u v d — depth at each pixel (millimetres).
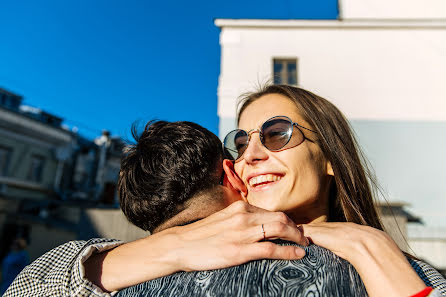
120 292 855
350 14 10227
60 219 12078
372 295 740
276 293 689
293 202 1155
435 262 5957
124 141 1146
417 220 8328
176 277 810
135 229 5074
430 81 9234
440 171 8672
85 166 19828
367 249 814
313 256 789
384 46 9523
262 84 1558
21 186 16141
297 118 1264
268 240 834
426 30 9539
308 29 9688
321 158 1269
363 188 1333
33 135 16906
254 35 9609
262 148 1196
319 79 9281
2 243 11828
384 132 9000
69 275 921
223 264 769
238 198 1116
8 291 999
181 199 1000
